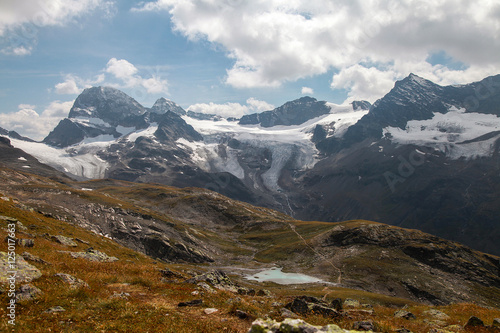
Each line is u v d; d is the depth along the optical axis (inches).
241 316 874.8
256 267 6845.5
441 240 7578.7
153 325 732.7
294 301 1104.8
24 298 741.3
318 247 7687.0
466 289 5964.6
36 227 2217.0
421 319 1282.0
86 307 781.9
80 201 7854.3
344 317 1043.3
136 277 1187.9
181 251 6835.6
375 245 7367.1
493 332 1004.6
